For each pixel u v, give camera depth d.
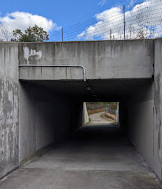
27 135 6.75
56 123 11.25
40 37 17.36
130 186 4.51
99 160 7.04
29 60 6.28
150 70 5.86
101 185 4.57
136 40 5.94
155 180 4.89
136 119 8.84
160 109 4.89
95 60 6.11
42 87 8.36
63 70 6.21
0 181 4.81
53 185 4.58
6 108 5.26
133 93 9.77
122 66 5.99
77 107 20.19
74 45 6.18
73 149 9.21
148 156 6.15
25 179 4.97
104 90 9.69
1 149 4.94
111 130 19.05
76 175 5.29
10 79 5.57
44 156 7.67
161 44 5.07
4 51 5.30
